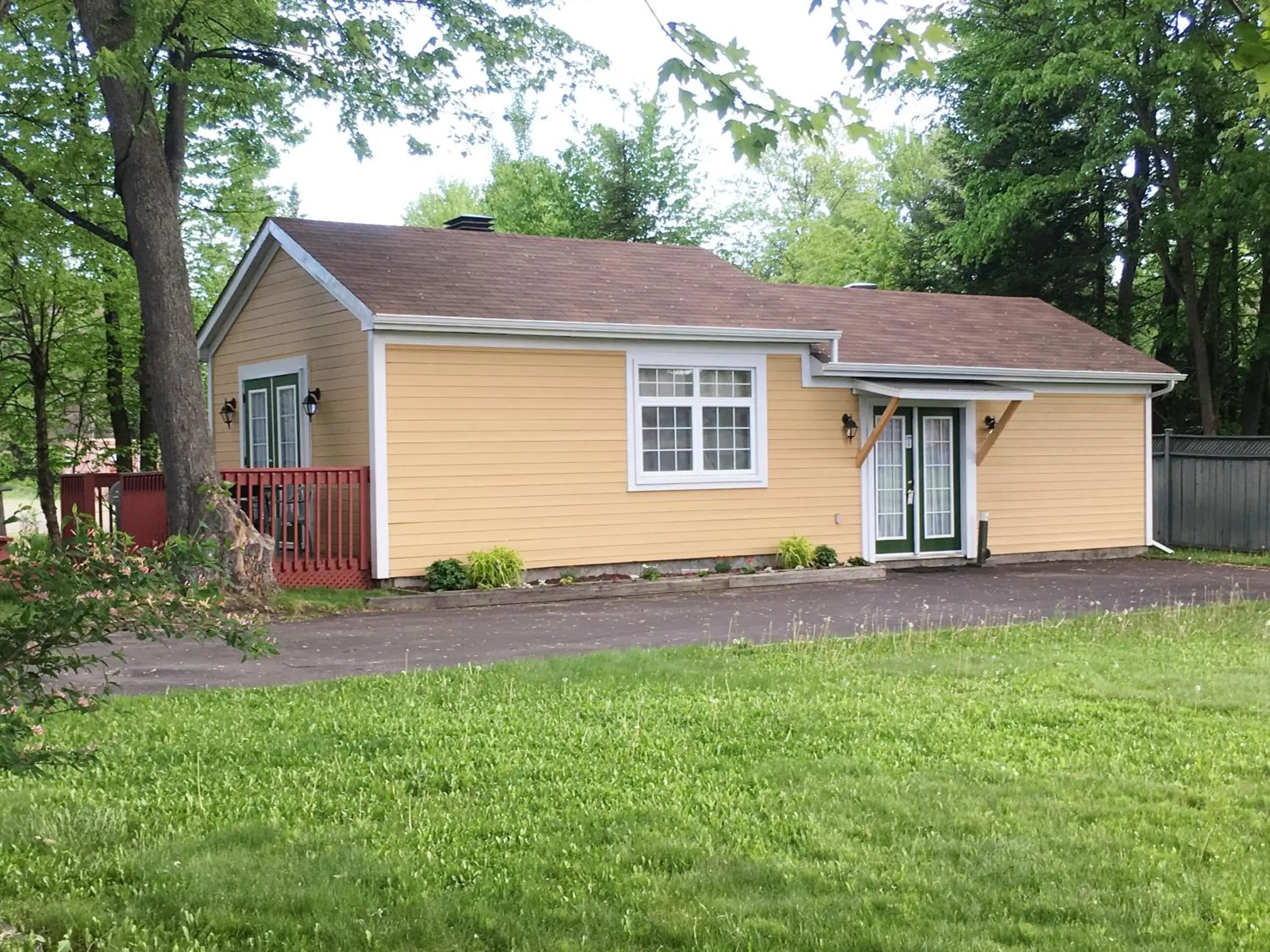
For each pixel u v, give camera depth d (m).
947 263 33.94
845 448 17.33
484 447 14.60
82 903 4.38
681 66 5.04
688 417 16.09
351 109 15.16
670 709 7.51
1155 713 7.36
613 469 15.47
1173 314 27.92
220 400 19.11
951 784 5.79
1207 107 22.98
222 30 14.34
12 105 16.00
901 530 18.09
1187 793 5.64
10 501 32.91
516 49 14.97
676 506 15.96
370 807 5.54
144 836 5.13
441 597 13.49
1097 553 19.80
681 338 15.67
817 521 17.08
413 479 14.16
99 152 15.13
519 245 17.73
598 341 15.33
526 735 6.84
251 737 6.78
